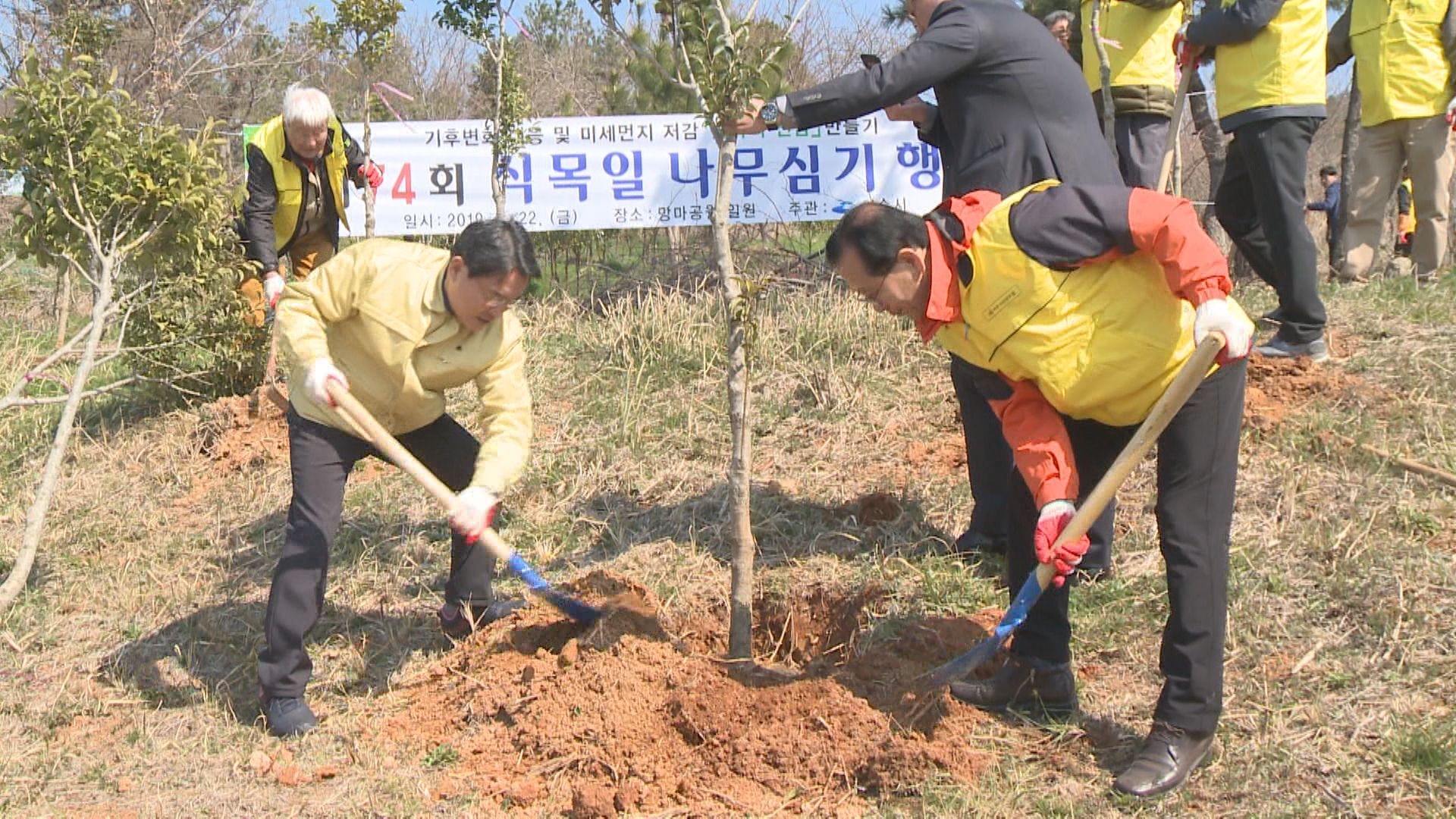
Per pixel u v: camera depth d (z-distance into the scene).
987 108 4.30
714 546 5.11
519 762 3.81
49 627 4.91
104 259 5.03
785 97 4.07
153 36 13.67
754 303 3.92
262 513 5.86
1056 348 3.25
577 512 5.54
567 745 3.81
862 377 6.52
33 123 5.02
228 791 3.74
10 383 7.70
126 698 4.36
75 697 4.38
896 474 5.56
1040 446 3.39
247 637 4.78
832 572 4.80
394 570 5.18
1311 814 3.35
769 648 4.55
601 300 8.88
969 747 3.72
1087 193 3.19
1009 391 3.46
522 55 13.74
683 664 4.01
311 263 7.07
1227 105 5.88
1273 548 4.61
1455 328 6.24
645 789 3.59
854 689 3.86
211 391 7.04
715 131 3.90
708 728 3.73
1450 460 5.00
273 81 16.03
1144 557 4.68
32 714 4.27
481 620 4.55
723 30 3.77
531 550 5.26
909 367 6.62
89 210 5.11
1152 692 3.96
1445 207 7.32
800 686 3.79
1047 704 3.84
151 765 3.91
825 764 3.60
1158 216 3.09
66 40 9.47
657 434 6.19
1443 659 3.92
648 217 8.77
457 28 8.23
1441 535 4.57
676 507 5.46
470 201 8.77
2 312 10.12
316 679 4.41
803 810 3.51
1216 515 3.38
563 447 6.12
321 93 6.53
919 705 3.78
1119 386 3.28
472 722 4.02
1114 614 4.36
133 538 5.74
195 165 5.29
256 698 4.35
